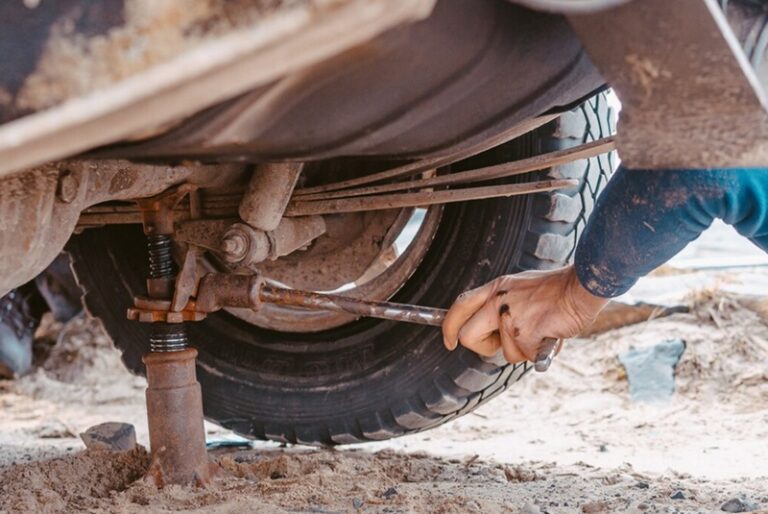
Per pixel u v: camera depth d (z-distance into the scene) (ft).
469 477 9.59
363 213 9.65
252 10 3.53
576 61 5.69
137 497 7.90
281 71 3.48
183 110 3.55
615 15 4.48
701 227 5.93
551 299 6.64
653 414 13.64
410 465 9.88
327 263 9.91
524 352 6.83
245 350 10.08
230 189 8.36
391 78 4.63
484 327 6.88
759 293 15.28
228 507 7.63
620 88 4.77
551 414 14.02
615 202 5.93
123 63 3.85
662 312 15.46
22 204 5.97
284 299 8.02
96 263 10.28
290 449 11.16
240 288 8.03
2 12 4.03
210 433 12.84
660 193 5.71
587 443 12.25
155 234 8.23
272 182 7.84
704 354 14.55
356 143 5.29
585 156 7.70
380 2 3.11
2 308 16.90
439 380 9.27
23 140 3.36
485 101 5.52
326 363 9.79
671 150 4.89
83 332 17.98
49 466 8.51
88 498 7.96
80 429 14.05
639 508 7.86
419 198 8.18
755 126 4.67
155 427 8.16
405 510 7.79
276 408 9.87
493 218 9.02
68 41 3.93
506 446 12.01
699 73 4.52
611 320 15.62
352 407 9.62
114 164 6.88
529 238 8.84
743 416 13.16
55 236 6.38
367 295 9.70
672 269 17.12
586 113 8.91
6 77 4.00
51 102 3.98
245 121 4.50
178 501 7.82
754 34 5.60
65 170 6.30
